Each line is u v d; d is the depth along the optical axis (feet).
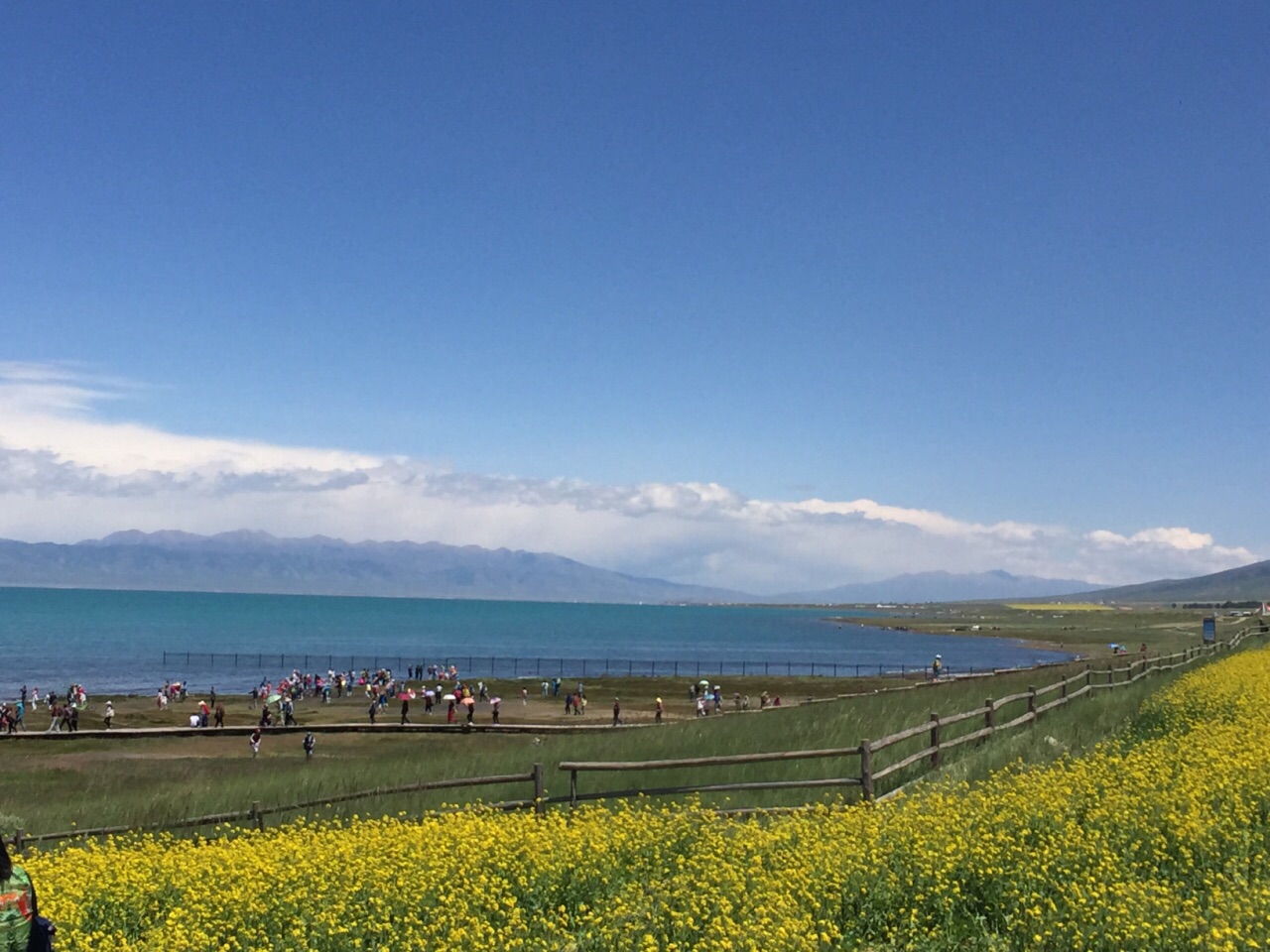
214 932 30.91
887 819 37.55
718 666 449.06
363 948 30.14
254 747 155.84
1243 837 34.40
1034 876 31.07
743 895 30.66
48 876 36.14
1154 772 43.68
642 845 36.01
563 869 33.65
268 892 32.71
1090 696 94.68
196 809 71.20
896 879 31.76
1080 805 38.50
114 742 172.35
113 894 34.04
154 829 56.13
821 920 28.68
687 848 36.24
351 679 310.86
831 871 31.78
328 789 73.56
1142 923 26.35
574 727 191.42
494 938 28.81
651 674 399.24
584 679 342.85
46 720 225.35
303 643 615.16
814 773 60.54
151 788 102.78
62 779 124.57
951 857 32.14
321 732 182.60
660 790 48.62
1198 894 29.30
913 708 90.89
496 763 76.13
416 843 35.37
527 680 334.85
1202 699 73.56
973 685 126.72
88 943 30.58
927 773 56.75
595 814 41.16
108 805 76.33
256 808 56.13
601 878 33.63
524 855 34.96
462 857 34.37
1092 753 56.08
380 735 180.45
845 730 74.95
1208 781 40.19
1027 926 28.53
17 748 164.35
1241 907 27.14
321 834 41.06
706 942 27.71
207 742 173.06
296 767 120.57
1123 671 114.83
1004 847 33.09
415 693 282.56
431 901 31.68
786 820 38.99
